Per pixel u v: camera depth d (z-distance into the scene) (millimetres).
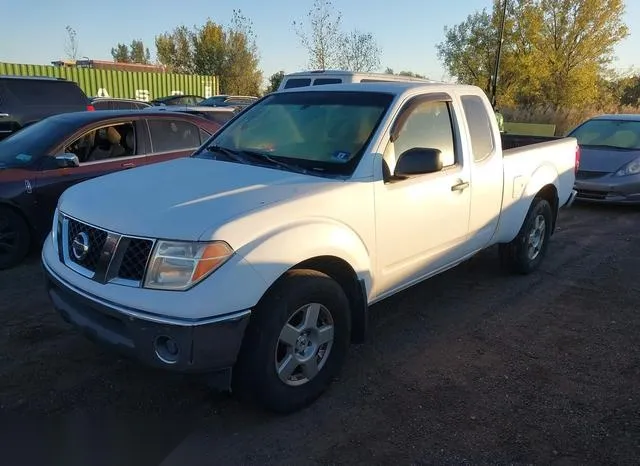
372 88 4152
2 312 4633
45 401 3344
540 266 6188
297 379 3266
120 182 3527
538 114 25078
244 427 3146
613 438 3092
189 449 2955
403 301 5090
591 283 5664
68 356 3881
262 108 4574
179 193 3203
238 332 2842
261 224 2963
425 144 4137
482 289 5430
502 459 2908
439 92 4344
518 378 3740
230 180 3438
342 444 3010
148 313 2736
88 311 3072
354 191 3473
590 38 29922
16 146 6227
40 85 10914
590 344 4273
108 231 2967
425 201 4004
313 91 4441
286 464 2852
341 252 3320
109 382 3564
